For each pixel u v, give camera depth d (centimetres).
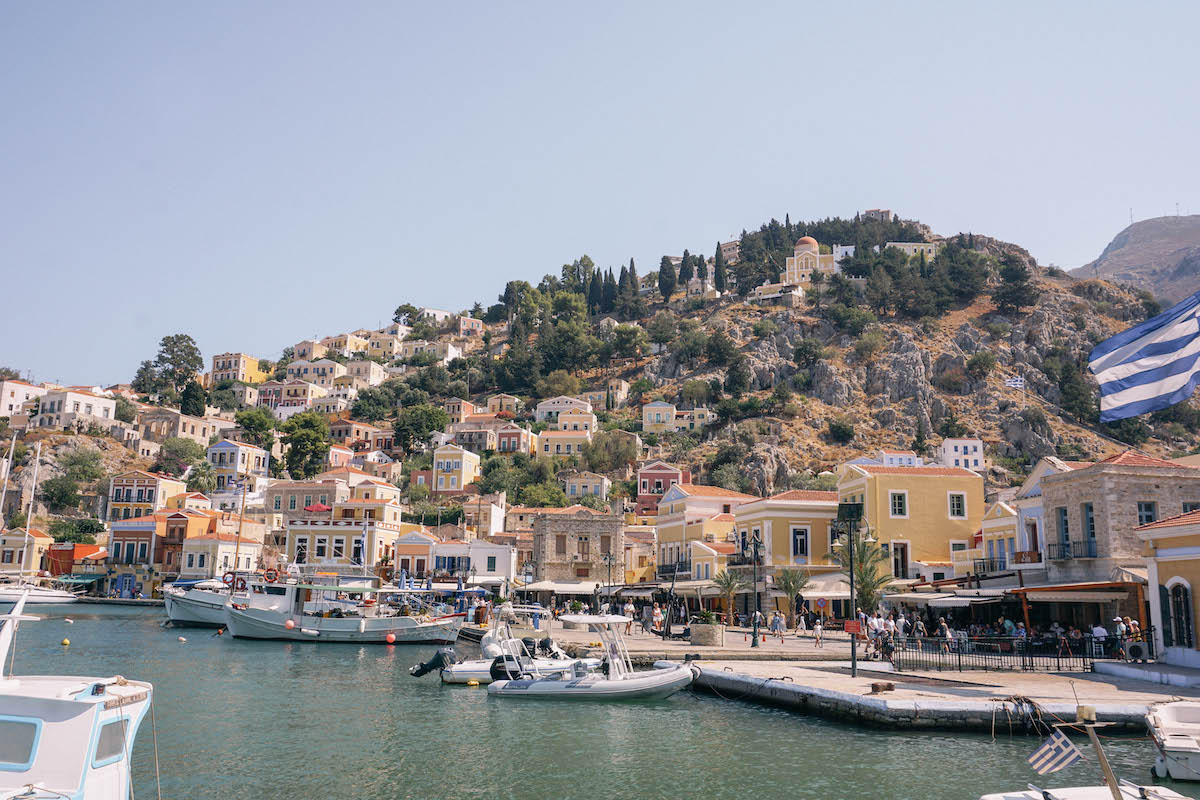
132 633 7012
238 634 6719
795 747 2725
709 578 7444
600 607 7469
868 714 2905
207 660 5269
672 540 8681
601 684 3759
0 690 1692
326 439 19288
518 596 9719
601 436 18925
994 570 5609
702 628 5025
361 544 10175
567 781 2422
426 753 2769
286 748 2834
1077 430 19750
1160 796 1628
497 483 16162
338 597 7519
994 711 2783
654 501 15350
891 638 4341
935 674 3606
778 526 6812
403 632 6675
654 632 6366
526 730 3130
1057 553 4800
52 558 11800
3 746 1634
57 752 1631
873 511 6456
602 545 9331
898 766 2450
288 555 10212
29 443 16612
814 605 6531
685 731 3072
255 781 2423
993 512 5825
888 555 6234
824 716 3138
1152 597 3747
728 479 17675
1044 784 2244
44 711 1655
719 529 7994
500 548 9975
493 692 3897
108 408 19200
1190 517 3566
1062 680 3353
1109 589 4194
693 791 2292
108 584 11344
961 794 2188
